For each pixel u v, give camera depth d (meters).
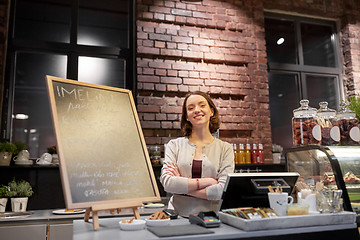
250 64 4.15
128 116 1.71
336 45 4.82
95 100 1.62
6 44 3.54
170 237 1.14
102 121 1.59
